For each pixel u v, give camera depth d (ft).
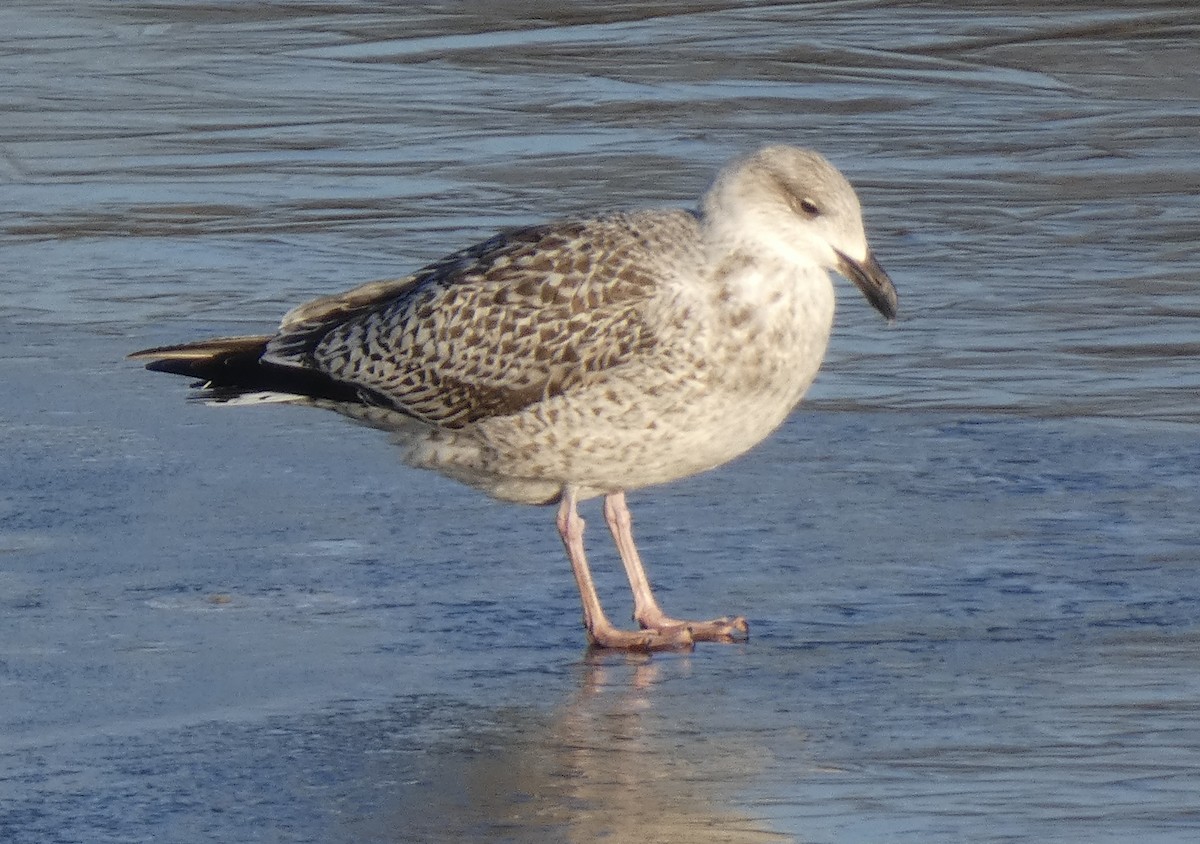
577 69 97.19
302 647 36.81
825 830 28.53
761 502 45.24
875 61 98.37
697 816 29.12
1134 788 29.81
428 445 40.47
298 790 30.32
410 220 73.15
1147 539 42.22
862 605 38.88
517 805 29.66
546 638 37.70
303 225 72.69
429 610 38.91
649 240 38.42
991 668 35.27
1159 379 54.95
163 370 41.83
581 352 38.09
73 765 31.27
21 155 82.84
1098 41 102.06
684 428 38.17
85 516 44.21
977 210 74.02
